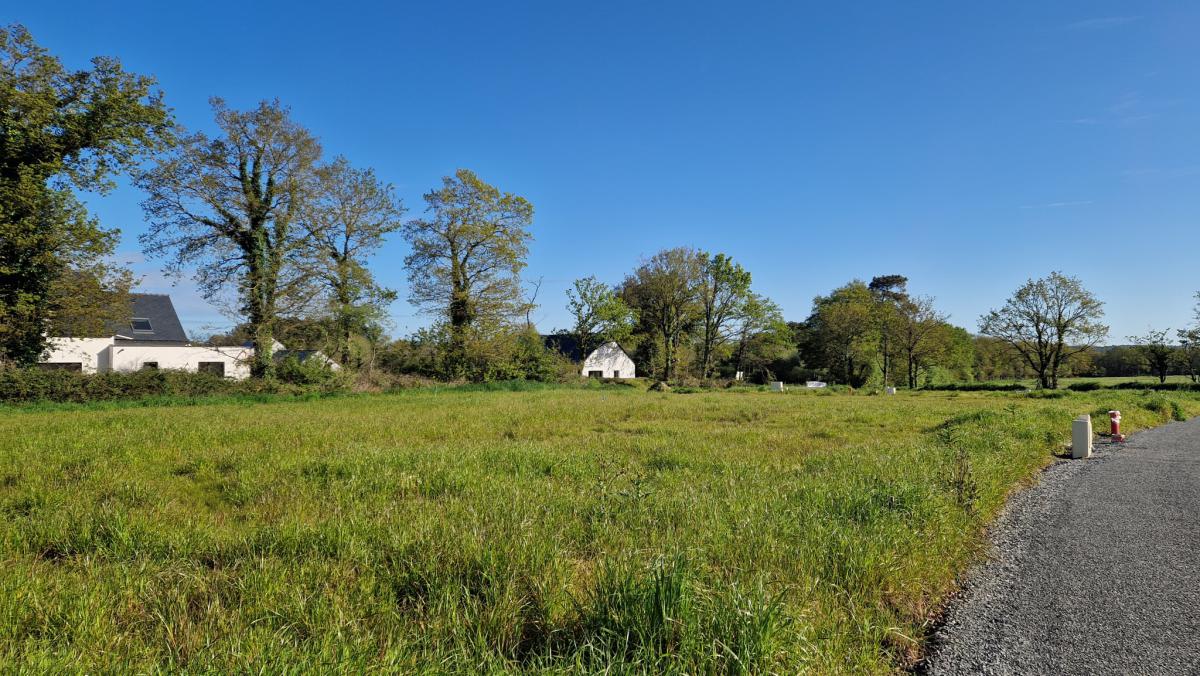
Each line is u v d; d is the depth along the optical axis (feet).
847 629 11.93
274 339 110.73
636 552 13.97
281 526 16.58
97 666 9.62
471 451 31.81
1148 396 95.25
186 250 103.14
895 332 212.02
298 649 9.91
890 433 48.44
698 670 9.45
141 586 12.94
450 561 13.48
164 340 141.38
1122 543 19.39
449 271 135.85
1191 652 11.82
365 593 12.46
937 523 18.76
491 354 136.77
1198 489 28.55
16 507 20.97
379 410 67.77
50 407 72.13
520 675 9.55
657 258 215.72
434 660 9.63
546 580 12.44
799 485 23.45
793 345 254.68
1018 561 17.61
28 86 79.36
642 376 235.20
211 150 102.68
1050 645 12.19
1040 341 181.47
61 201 82.74
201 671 9.16
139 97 87.51
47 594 12.37
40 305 82.89
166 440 37.19
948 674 11.13
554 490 22.93
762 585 11.82
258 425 47.37
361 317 119.24
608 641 10.01
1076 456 39.58
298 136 108.37
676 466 29.53
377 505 20.21
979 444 36.63
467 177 135.13
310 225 113.60
